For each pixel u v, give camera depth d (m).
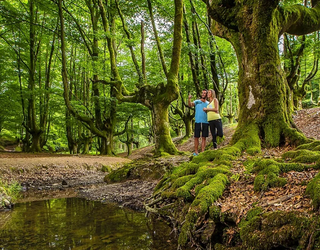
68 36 16.48
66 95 13.19
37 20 18.06
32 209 5.64
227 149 4.91
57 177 10.52
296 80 15.21
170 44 16.67
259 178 3.34
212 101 6.44
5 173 9.57
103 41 20.66
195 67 15.92
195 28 15.20
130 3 15.12
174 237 3.55
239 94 5.95
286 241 2.14
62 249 3.19
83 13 19.14
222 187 3.54
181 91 18.92
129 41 13.76
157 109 11.37
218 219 3.03
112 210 5.33
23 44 16.33
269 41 5.44
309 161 3.58
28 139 20.75
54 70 21.73
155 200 4.69
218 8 5.94
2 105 16.88
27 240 3.53
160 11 14.31
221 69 14.76
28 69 17.45
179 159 8.79
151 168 8.46
